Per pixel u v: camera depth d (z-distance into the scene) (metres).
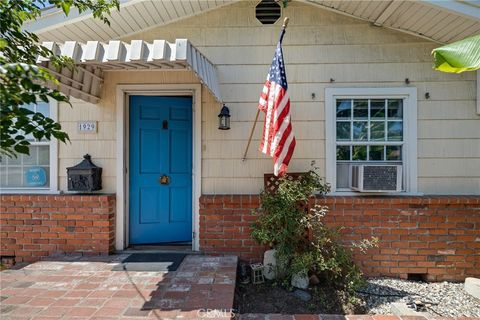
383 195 3.78
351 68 3.87
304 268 3.16
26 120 1.64
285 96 2.93
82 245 3.79
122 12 3.47
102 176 3.96
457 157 3.81
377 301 3.12
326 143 3.85
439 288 3.46
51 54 2.26
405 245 3.66
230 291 2.76
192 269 3.28
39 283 2.94
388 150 3.92
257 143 3.89
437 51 2.25
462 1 3.09
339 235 3.49
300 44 3.89
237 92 3.91
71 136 3.96
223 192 3.91
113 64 2.79
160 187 4.18
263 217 3.44
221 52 3.93
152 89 3.96
